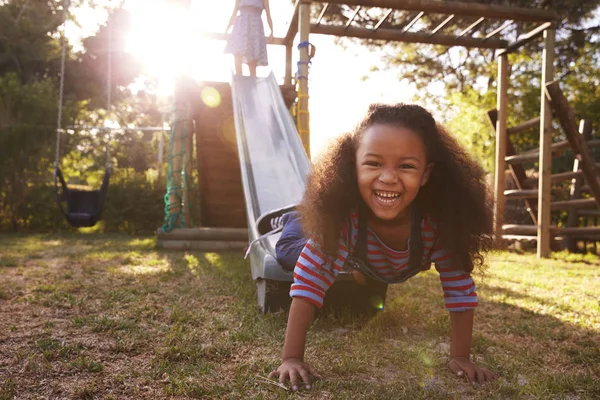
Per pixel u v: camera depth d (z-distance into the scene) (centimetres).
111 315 346
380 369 256
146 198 1354
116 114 2442
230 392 220
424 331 335
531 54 1531
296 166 657
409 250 238
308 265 237
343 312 358
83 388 216
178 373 238
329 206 225
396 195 207
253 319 336
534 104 1398
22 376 231
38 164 1352
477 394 224
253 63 921
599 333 347
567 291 513
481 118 1288
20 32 1855
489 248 238
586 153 872
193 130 1023
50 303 375
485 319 384
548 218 900
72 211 902
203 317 344
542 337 334
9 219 1351
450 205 222
